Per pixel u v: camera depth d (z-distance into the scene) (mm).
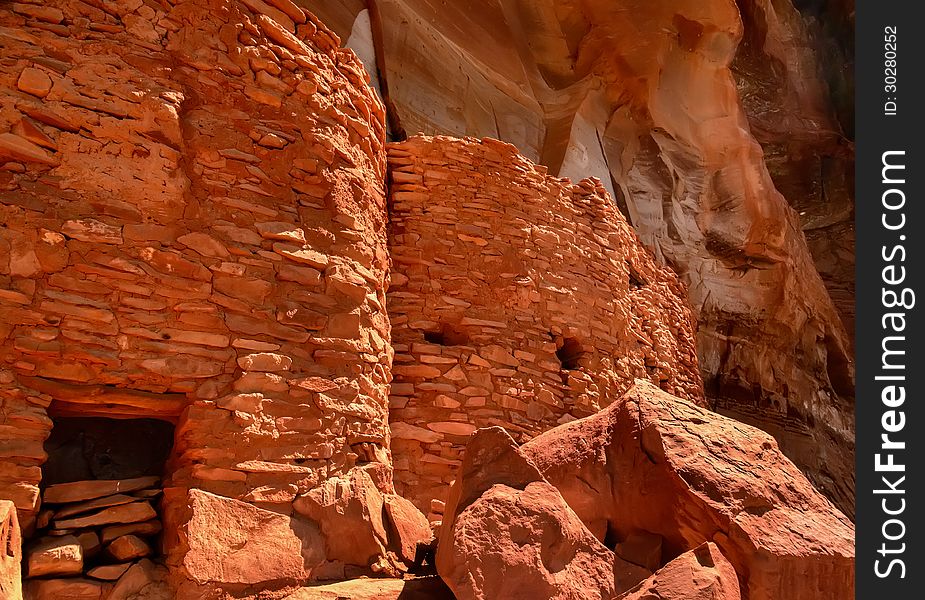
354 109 5625
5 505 3223
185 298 4203
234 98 4793
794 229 14367
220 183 4562
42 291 3799
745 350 13727
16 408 3594
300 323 4602
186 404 4094
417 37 9938
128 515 3836
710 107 13211
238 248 4488
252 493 4000
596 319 7621
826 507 3684
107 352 3883
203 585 3635
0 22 4074
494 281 6871
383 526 4414
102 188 4094
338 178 5188
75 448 4453
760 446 3881
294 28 5336
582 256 7707
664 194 12891
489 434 3762
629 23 12117
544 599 3238
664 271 10062
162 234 4227
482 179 7141
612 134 12570
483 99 10719
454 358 6406
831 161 17859
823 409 15062
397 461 5914
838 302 17703
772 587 3213
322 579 4023
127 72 4344
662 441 3691
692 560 3148
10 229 3789
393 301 6457
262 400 4230
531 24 12266
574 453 4023
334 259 4934
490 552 3301
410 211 6762
